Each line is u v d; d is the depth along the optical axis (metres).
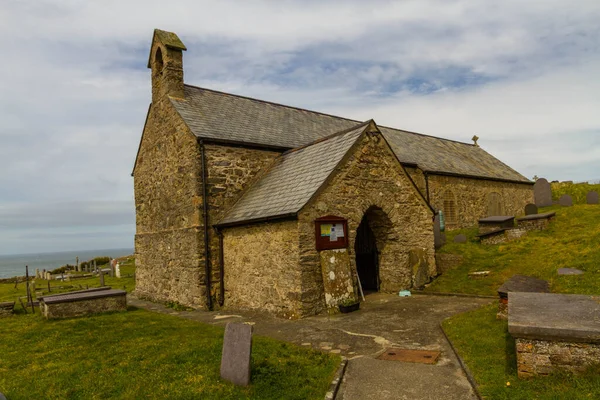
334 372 5.86
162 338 8.43
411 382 5.49
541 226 16.08
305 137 17.16
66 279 27.16
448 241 18.17
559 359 4.87
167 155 15.32
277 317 10.35
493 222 17.48
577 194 30.23
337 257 10.66
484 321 7.95
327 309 10.19
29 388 5.91
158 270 15.79
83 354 7.50
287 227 10.44
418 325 8.55
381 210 12.55
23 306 13.20
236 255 12.49
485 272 12.78
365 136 12.11
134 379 5.93
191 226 13.28
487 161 29.81
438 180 22.05
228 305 12.85
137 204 18.20
